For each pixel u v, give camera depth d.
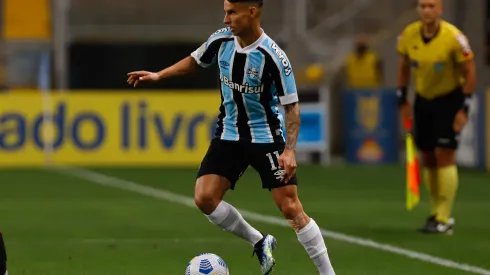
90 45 74.12
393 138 61.38
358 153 61.41
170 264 28.12
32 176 53.53
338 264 28.02
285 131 23.08
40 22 71.31
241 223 23.75
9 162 58.62
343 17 75.69
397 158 61.50
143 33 74.75
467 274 26.59
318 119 61.62
